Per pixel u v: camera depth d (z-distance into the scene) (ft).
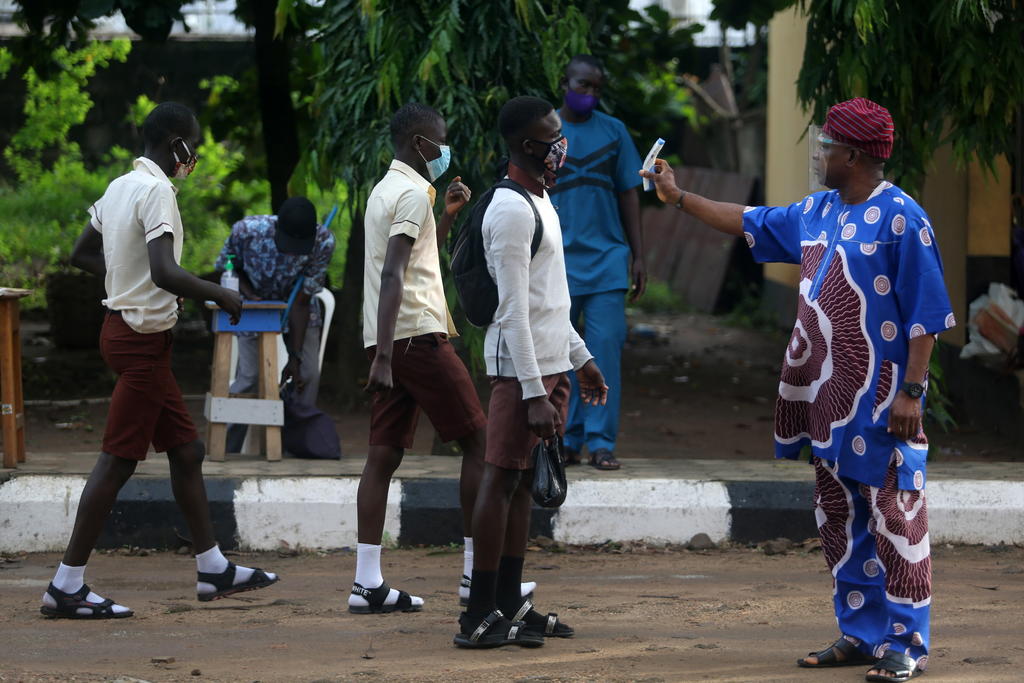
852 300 18.49
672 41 61.87
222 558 24.32
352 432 42.78
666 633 21.74
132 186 22.74
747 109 95.81
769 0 56.34
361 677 18.62
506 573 21.18
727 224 20.17
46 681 18.21
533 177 20.42
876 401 18.54
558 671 18.99
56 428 42.60
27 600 24.54
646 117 60.85
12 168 91.25
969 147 32.45
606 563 27.91
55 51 55.11
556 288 20.45
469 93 32.55
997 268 44.37
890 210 18.40
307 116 57.00
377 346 21.85
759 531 29.30
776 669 19.17
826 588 25.31
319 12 48.21
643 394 54.95
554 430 19.88
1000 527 29.25
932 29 32.48
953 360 47.42
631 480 29.89
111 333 22.90
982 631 21.66
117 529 29.01
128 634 21.81
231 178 65.26
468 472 23.29
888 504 18.65
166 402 23.53
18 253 79.51
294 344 32.48
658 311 90.68
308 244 31.73
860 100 18.75
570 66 31.40
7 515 28.81
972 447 40.57
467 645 20.56
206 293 22.52
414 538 29.48
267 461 31.71
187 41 91.61
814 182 20.38
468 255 20.30
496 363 20.29
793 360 19.27
